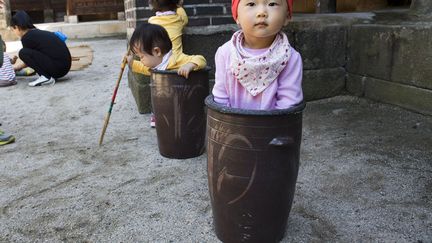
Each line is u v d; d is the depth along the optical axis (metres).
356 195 2.61
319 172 2.94
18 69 6.69
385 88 4.32
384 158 3.13
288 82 1.89
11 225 2.40
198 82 3.11
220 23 4.26
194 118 3.17
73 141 3.73
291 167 1.96
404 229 2.24
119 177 2.97
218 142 1.94
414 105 4.03
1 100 5.27
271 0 1.79
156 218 2.42
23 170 3.15
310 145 3.44
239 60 1.86
